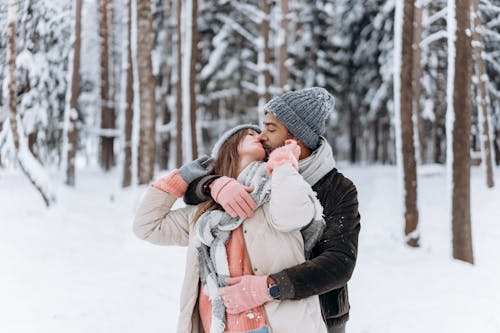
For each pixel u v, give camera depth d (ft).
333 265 5.12
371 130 92.32
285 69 41.75
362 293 16.70
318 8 72.38
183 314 5.57
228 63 68.54
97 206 32.63
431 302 15.62
